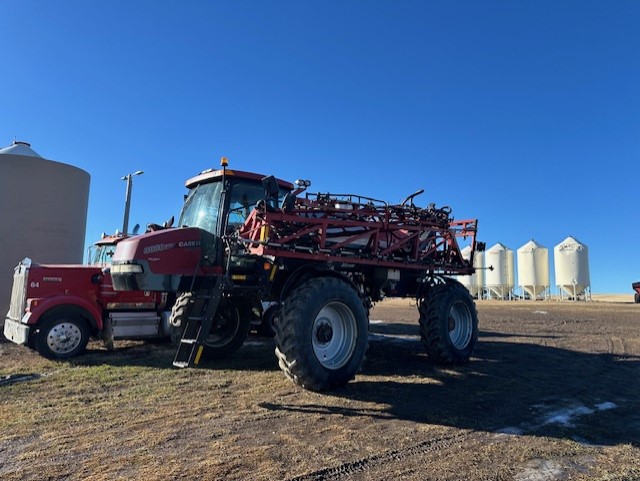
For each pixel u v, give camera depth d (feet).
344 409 14.87
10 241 35.68
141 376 19.21
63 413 14.11
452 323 23.39
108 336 25.67
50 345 23.67
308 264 19.04
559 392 17.72
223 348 23.25
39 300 23.57
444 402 15.96
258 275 18.86
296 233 17.95
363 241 20.62
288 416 14.03
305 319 16.43
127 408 14.67
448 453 11.43
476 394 17.15
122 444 11.61
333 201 19.04
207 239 19.21
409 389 17.61
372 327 38.60
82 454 10.96
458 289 23.61
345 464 10.60
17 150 37.86
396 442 12.07
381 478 9.96
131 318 26.22
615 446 12.23
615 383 19.51
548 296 135.44
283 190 22.30
